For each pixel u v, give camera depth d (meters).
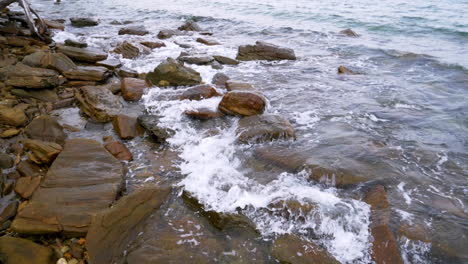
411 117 8.38
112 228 4.34
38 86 8.58
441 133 7.55
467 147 6.95
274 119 7.45
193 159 6.28
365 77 11.60
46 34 15.83
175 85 10.06
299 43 17.12
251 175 5.80
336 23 22.42
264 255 4.14
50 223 4.35
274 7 28.52
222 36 18.77
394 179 5.66
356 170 5.79
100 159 5.79
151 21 23.22
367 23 21.41
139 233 4.40
